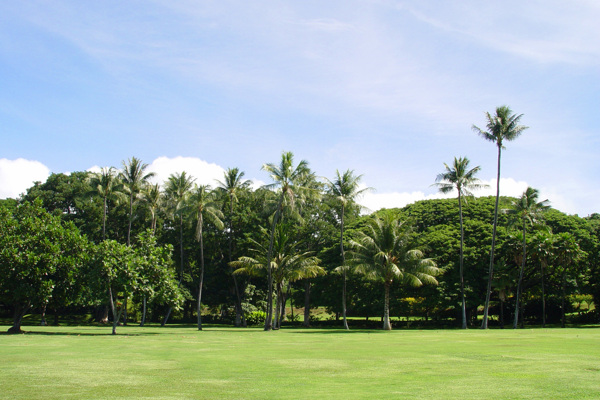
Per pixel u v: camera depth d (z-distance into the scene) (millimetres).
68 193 70688
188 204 52844
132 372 14305
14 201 70312
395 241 48094
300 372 14242
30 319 66750
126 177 56906
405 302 55531
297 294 67750
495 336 32875
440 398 9898
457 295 52875
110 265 37594
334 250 60469
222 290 67438
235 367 15531
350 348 23203
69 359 17781
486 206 64375
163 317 67688
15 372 14117
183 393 10773
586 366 14797
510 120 47938
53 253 36344
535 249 51781
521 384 11523
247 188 65500
